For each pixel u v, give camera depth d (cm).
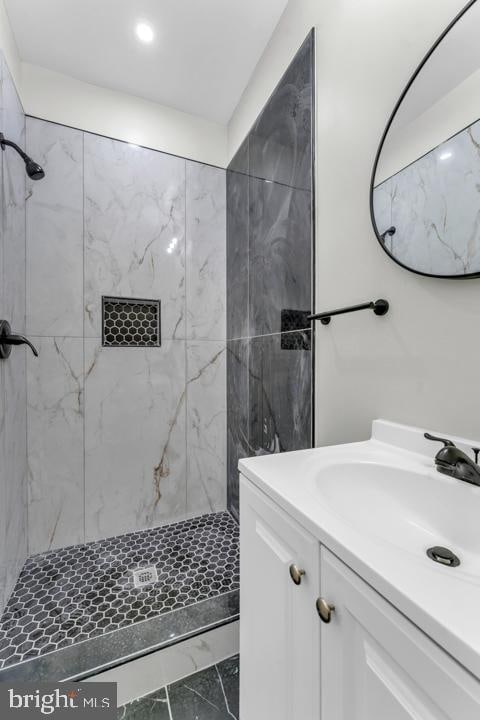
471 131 65
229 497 197
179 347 186
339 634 46
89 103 163
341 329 104
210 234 193
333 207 106
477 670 29
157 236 179
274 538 63
